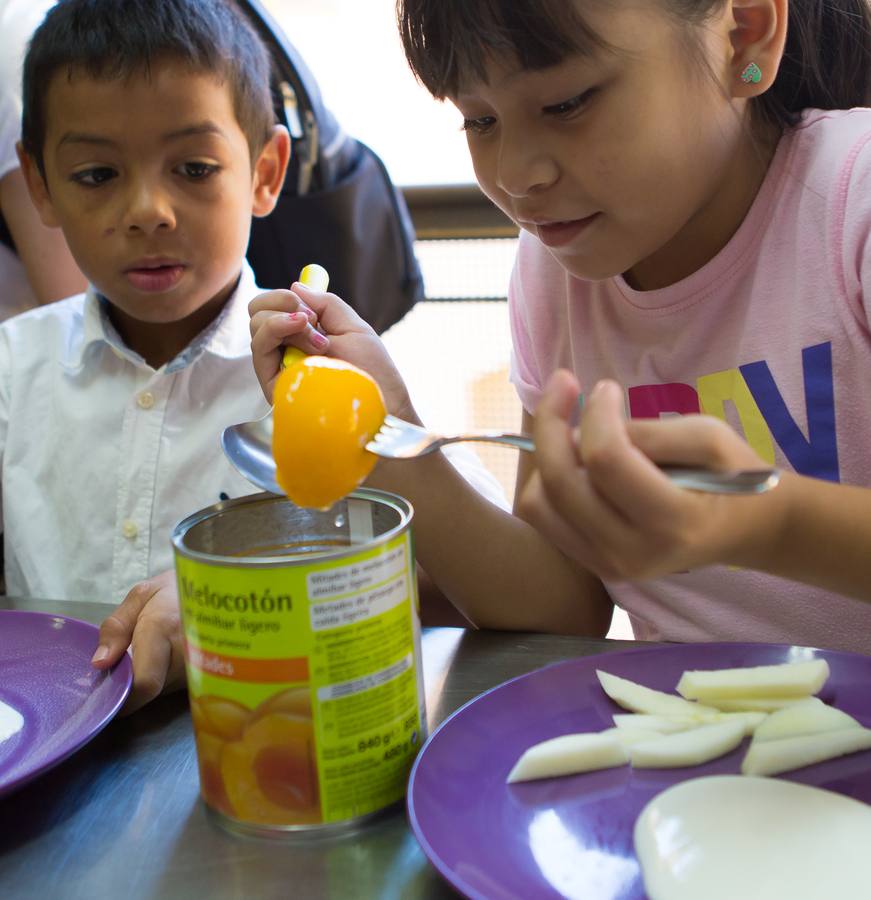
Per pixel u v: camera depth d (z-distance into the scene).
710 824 0.46
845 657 0.60
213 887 0.46
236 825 0.50
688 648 0.63
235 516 0.56
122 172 1.08
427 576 0.98
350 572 0.47
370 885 0.45
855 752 0.52
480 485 1.17
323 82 2.71
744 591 0.90
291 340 0.79
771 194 0.86
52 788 0.55
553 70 0.67
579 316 1.00
